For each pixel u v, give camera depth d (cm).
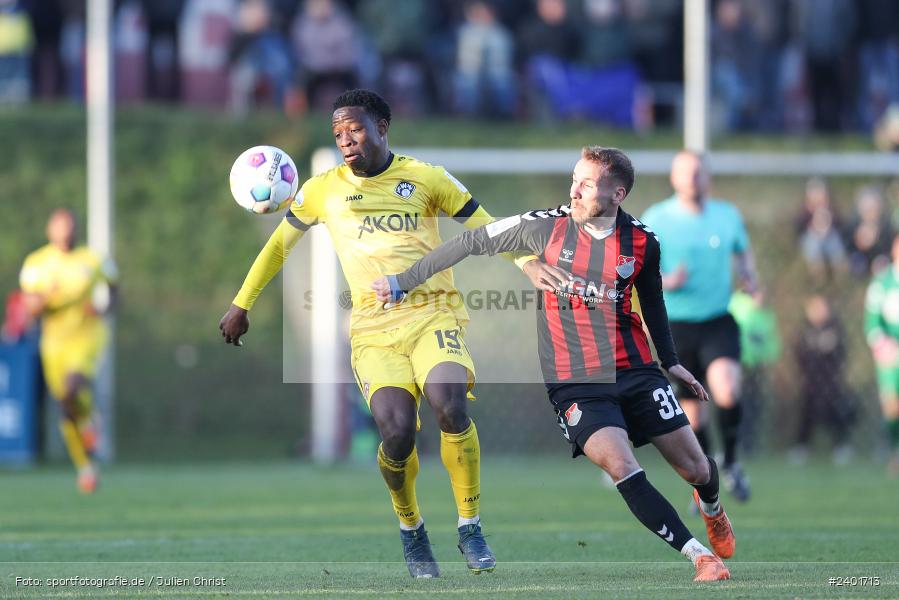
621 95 6241
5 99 6234
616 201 1805
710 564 1736
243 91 6188
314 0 6066
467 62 6216
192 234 5906
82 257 4006
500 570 1955
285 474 4381
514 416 5222
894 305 4288
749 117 6378
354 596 1631
